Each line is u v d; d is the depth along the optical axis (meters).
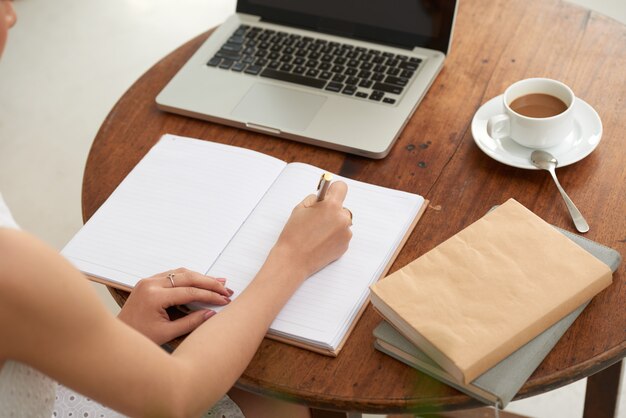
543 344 0.90
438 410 0.91
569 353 0.92
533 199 1.11
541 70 1.32
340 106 1.28
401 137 1.24
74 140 2.51
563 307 0.91
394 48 1.37
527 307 0.90
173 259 1.08
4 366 0.82
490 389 0.86
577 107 1.22
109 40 2.87
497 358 0.88
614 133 1.19
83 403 1.11
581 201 1.10
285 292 0.98
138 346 0.82
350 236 1.05
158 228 1.12
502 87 1.30
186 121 1.33
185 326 0.98
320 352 0.96
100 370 0.79
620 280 0.99
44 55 2.85
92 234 1.13
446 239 1.08
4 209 0.84
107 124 1.34
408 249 1.07
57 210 2.31
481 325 0.89
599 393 1.34
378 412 0.92
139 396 0.82
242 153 1.22
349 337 0.97
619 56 1.32
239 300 0.97
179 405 0.86
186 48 1.47
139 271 1.07
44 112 2.62
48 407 0.96
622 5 2.51
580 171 1.14
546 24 1.40
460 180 1.16
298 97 1.31
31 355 0.76
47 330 0.74
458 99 1.29
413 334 0.91
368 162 1.21
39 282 0.72
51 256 0.74
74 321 0.75
